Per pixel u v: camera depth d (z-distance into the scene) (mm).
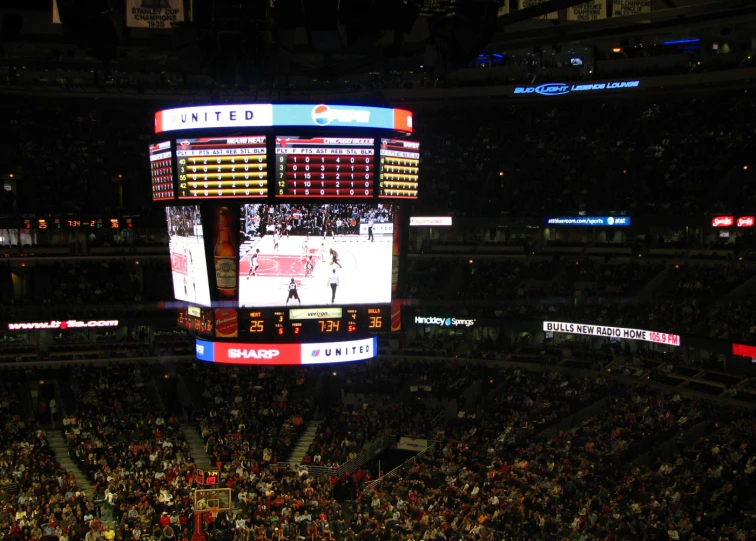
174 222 32156
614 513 33844
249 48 25719
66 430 49625
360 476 45500
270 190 29375
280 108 28828
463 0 21859
